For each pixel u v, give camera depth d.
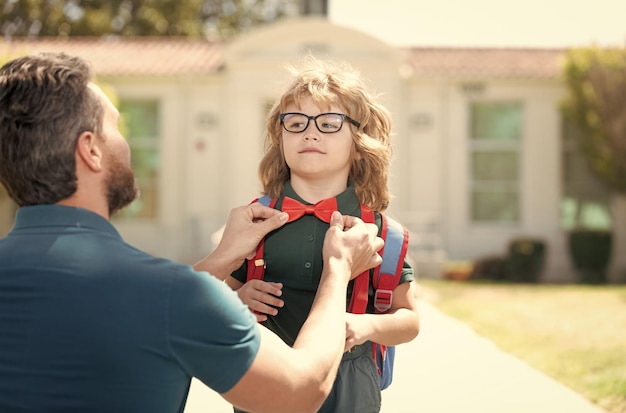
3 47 14.57
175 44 17.45
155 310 1.52
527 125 15.29
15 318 1.53
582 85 14.39
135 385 1.52
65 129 1.59
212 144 15.35
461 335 7.08
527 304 10.23
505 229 15.27
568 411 4.50
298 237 2.27
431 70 14.97
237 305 1.61
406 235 2.31
